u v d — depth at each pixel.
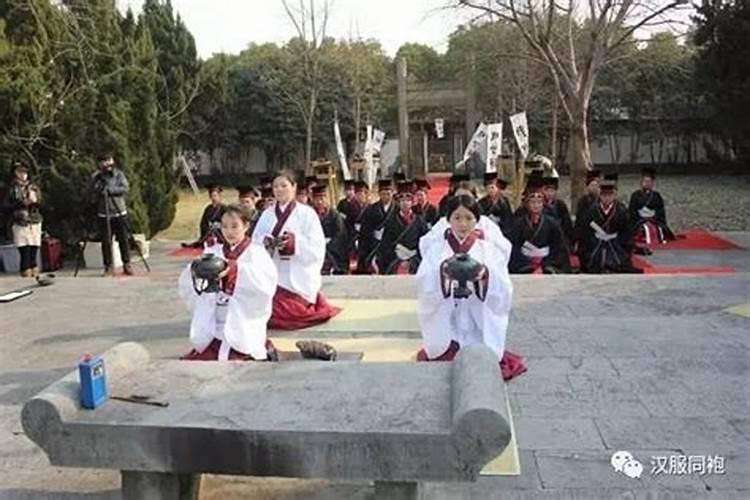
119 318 6.83
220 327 4.55
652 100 28.50
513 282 7.62
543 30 18.19
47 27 12.52
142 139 13.73
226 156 32.12
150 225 13.95
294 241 5.88
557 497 3.27
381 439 2.68
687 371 4.84
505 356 4.90
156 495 2.96
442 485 3.38
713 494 3.25
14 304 7.60
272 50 33.28
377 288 7.43
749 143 21.98
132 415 2.89
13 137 11.57
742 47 20.48
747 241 13.09
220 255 4.59
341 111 30.31
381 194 9.52
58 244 11.98
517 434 3.89
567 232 9.79
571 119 16.28
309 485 3.49
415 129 30.91
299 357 4.98
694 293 7.07
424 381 3.21
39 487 3.51
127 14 15.73
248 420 2.83
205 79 25.91
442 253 4.71
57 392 2.95
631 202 13.14
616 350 5.33
